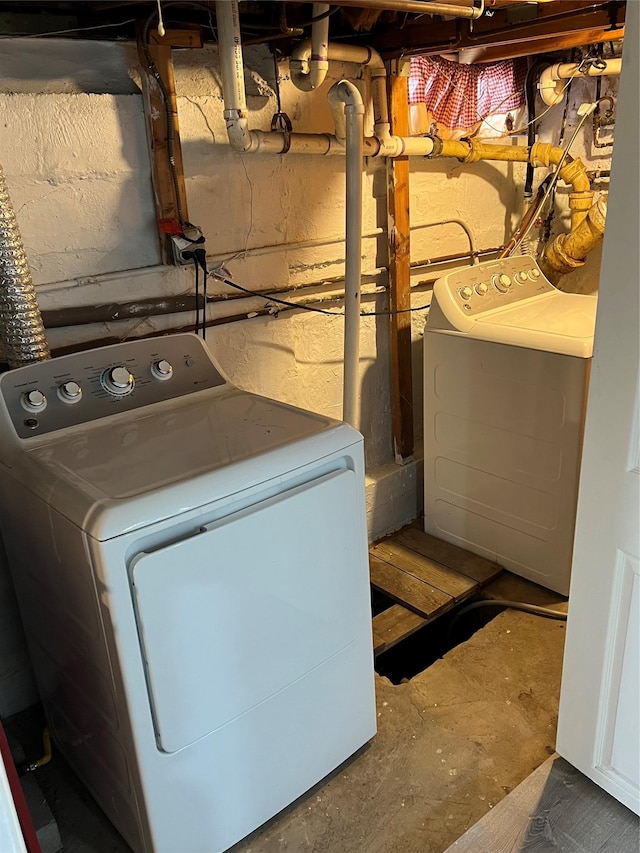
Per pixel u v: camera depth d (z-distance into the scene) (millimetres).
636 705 1454
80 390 1579
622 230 1243
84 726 1536
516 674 2012
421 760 1735
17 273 1536
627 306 1271
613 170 1229
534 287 2576
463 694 1947
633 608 1405
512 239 2945
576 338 2018
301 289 2334
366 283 2561
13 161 1650
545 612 2236
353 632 1604
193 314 2066
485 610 2363
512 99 2891
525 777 1668
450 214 2795
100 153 1774
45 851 1527
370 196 2471
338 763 1693
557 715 1854
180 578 1219
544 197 2877
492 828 1532
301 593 1438
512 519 2379
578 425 2047
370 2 1577
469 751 1756
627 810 1558
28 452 1443
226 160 2027
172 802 1350
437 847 1514
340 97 1912
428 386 2488
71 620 1375
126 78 1832
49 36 1671
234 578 1302
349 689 1646
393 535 2756
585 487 1437
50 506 1277
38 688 1831
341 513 1479
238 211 2094
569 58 2730
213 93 1978
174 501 1223
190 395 1742
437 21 2057
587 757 1605
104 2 1671
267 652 1409
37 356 1594
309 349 2420
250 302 2195
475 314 2350
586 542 1464
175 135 1851
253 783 1485
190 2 1777
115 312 1864
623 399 1318
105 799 1574
